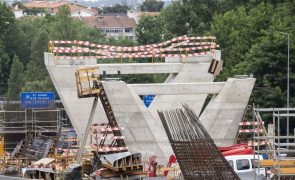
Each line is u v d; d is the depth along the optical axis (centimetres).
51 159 7725
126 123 7838
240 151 7081
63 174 6938
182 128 6594
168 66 8306
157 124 7856
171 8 15325
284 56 9881
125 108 7825
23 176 7325
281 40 9925
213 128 8012
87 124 7862
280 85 9850
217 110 8000
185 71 8356
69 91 8175
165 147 7850
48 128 9119
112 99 7806
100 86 7750
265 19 11625
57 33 18625
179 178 6994
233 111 8019
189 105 8119
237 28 12475
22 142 8569
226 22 12544
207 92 7988
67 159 7894
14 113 9088
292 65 9981
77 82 7694
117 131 7788
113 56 8238
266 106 9562
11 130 9000
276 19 11375
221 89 8000
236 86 7988
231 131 8038
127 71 8188
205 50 10025
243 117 8038
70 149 8381
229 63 11262
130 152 7556
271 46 9931
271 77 9850
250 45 11456
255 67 9931
